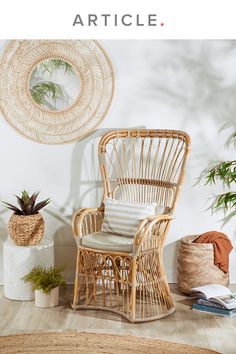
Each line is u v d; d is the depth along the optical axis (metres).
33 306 4.29
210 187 4.84
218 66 4.78
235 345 3.65
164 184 4.46
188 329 3.89
